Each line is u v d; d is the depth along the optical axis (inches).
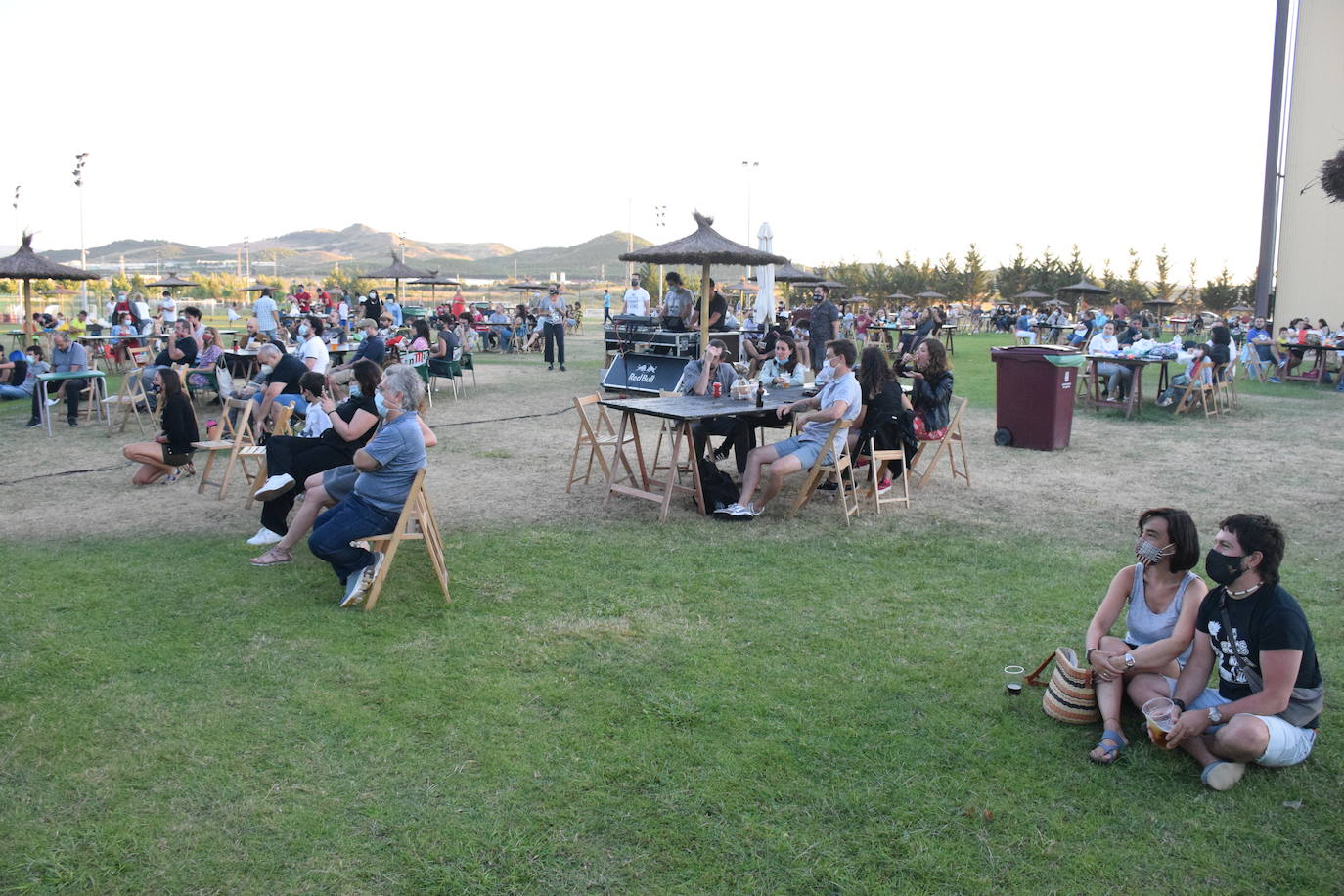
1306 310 1081.4
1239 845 121.6
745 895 111.7
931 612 203.6
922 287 2503.7
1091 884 114.0
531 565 234.8
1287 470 361.1
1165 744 137.9
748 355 623.5
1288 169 1076.5
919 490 322.3
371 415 241.6
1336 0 1010.7
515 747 144.9
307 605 205.8
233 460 308.0
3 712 155.2
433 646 183.8
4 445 407.8
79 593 212.5
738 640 187.8
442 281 1268.5
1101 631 152.8
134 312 846.5
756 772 138.1
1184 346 592.4
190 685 165.6
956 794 132.6
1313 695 135.6
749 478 275.6
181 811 127.8
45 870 115.3
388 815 127.0
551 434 438.0
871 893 112.1
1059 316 1328.7
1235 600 135.8
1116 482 338.3
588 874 115.3
